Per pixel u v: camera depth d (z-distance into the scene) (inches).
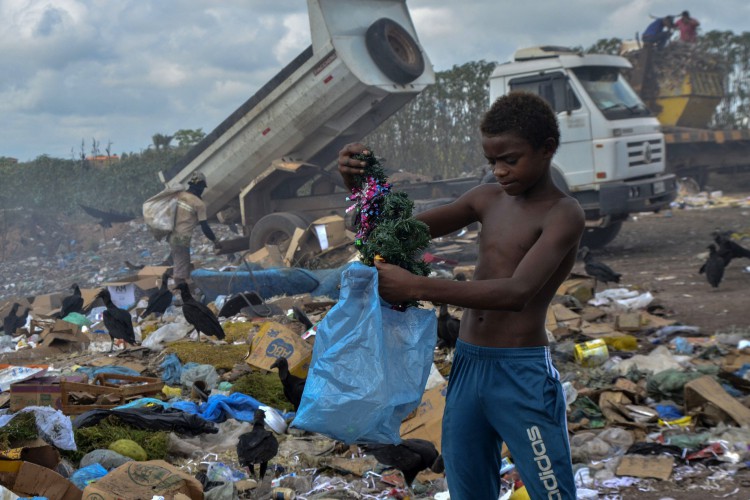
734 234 558.3
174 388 277.1
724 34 930.1
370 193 103.8
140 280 527.2
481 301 90.6
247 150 545.3
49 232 895.1
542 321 98.3
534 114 93.4
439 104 928.3
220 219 607.5
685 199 810.8
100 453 198.5
